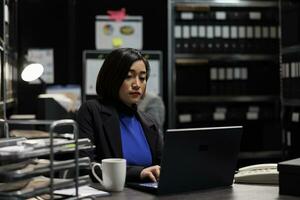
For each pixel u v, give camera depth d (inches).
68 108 143.9
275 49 192.4
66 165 55.4
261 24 191.2
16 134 119.1
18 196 51.3
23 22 199.8
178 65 187.0
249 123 192.9
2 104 113.0
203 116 190.1
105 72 88.2
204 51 187.3
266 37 191.5
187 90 187.9
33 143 56.1
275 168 79.8
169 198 64.5
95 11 205.3
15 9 160.4
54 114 141.3
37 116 142.6
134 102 87.4
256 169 80.3
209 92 189.2
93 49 204.7
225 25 188.5
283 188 67.2
